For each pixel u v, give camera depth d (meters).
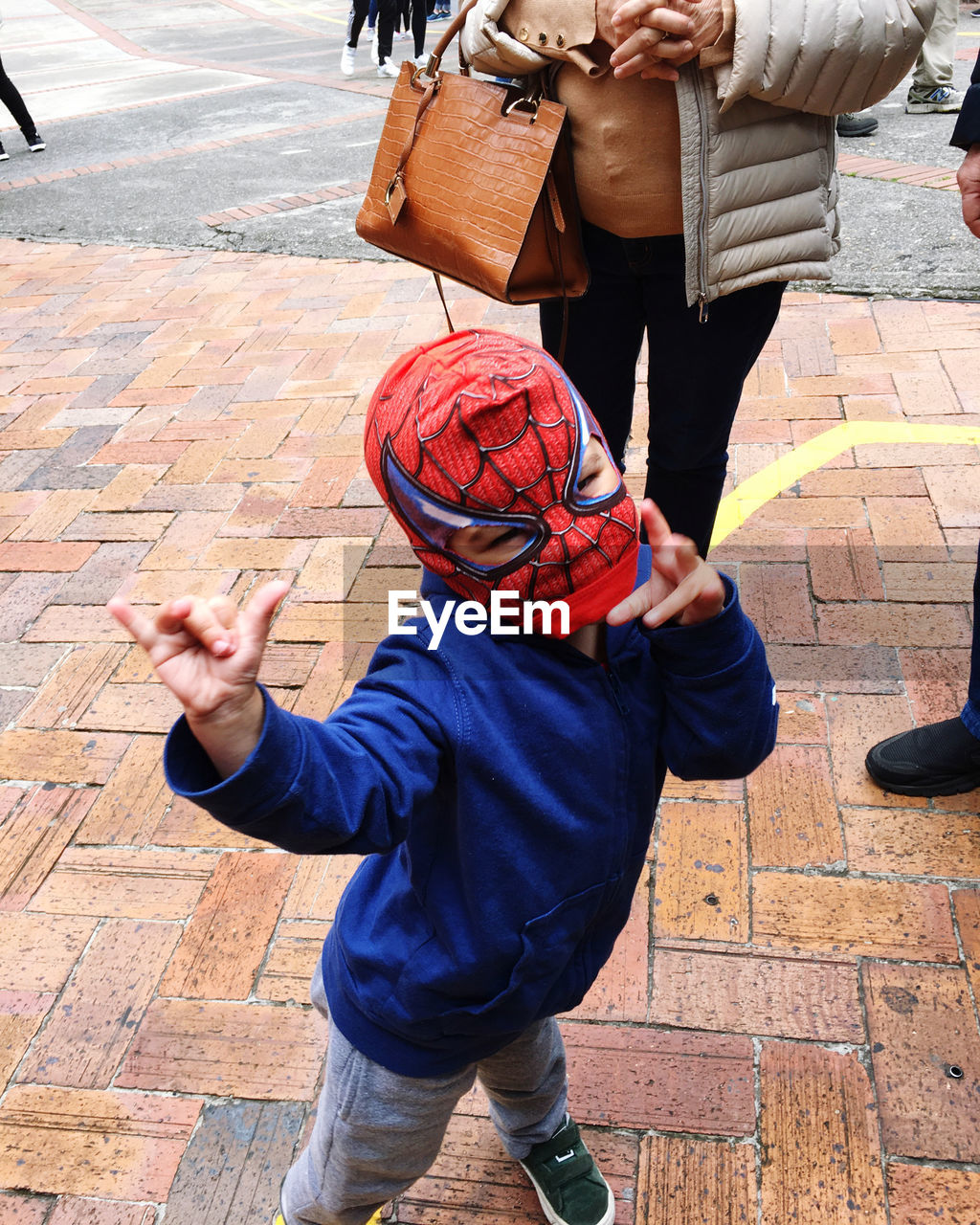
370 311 4.89
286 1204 1.45
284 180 7.06
